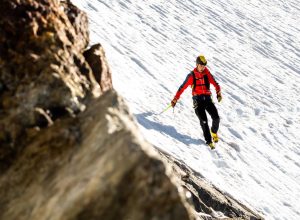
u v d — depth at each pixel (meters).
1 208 4.91
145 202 4.00
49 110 5.56
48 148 5.13
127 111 5.41
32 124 5.41
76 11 7.13
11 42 5.88
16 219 4.64
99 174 4.20
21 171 5.11
